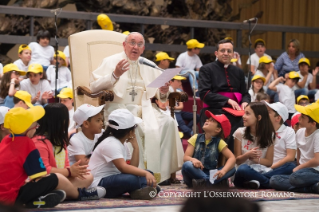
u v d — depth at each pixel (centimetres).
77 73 1647
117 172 1238
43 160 1095
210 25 3538
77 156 1259
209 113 1434
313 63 4459
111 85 1511
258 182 1412
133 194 1187
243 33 4206
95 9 3512
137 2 3547
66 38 3278
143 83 1644
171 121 1591
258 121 1461
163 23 3409
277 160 1517
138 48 1612
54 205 1027
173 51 3475
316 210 1064
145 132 1521
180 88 2608
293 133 1509
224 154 1409
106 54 1716
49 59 2784
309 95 2952
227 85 1791
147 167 1498
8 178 966
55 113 1147
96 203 1102
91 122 1266
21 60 2689
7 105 2191
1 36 3080
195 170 1374
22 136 980
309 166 1409
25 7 3103
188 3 3706
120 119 1213
